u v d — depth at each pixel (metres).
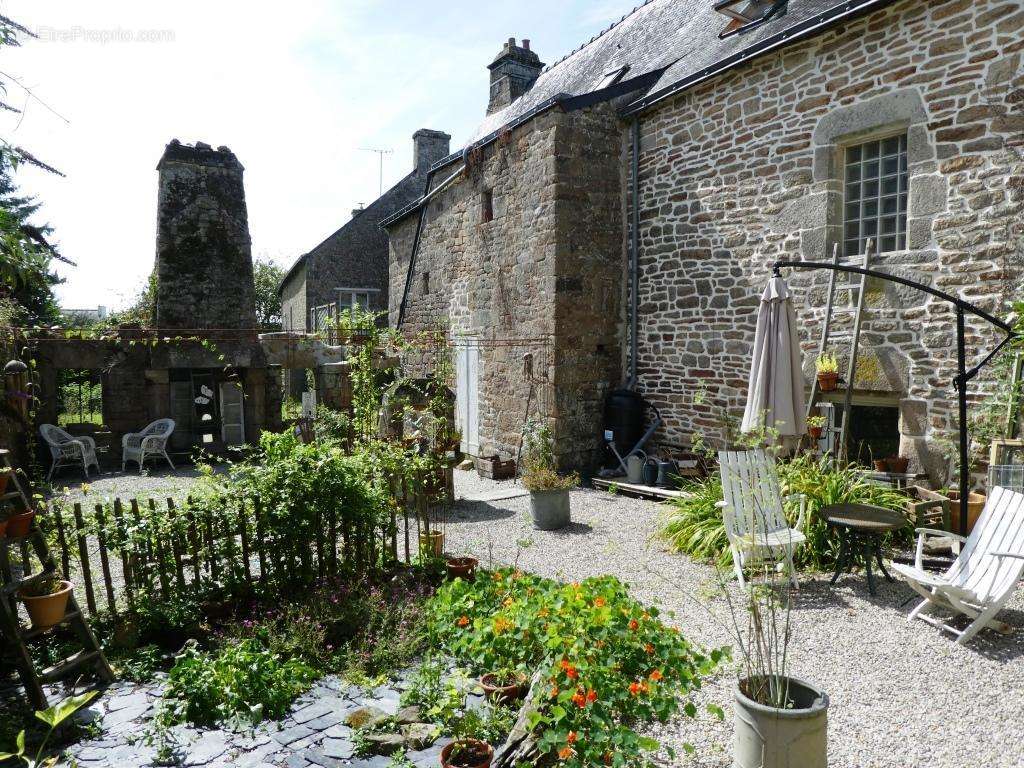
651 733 3.06
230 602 4.46
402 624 4.12
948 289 5.91
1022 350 5.30
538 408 9.13
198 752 2.87
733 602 4.62
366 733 3.01
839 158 6.83
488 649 3.35
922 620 4.24
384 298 18.75
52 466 9.80
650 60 9.77
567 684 2.78
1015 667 3.62
